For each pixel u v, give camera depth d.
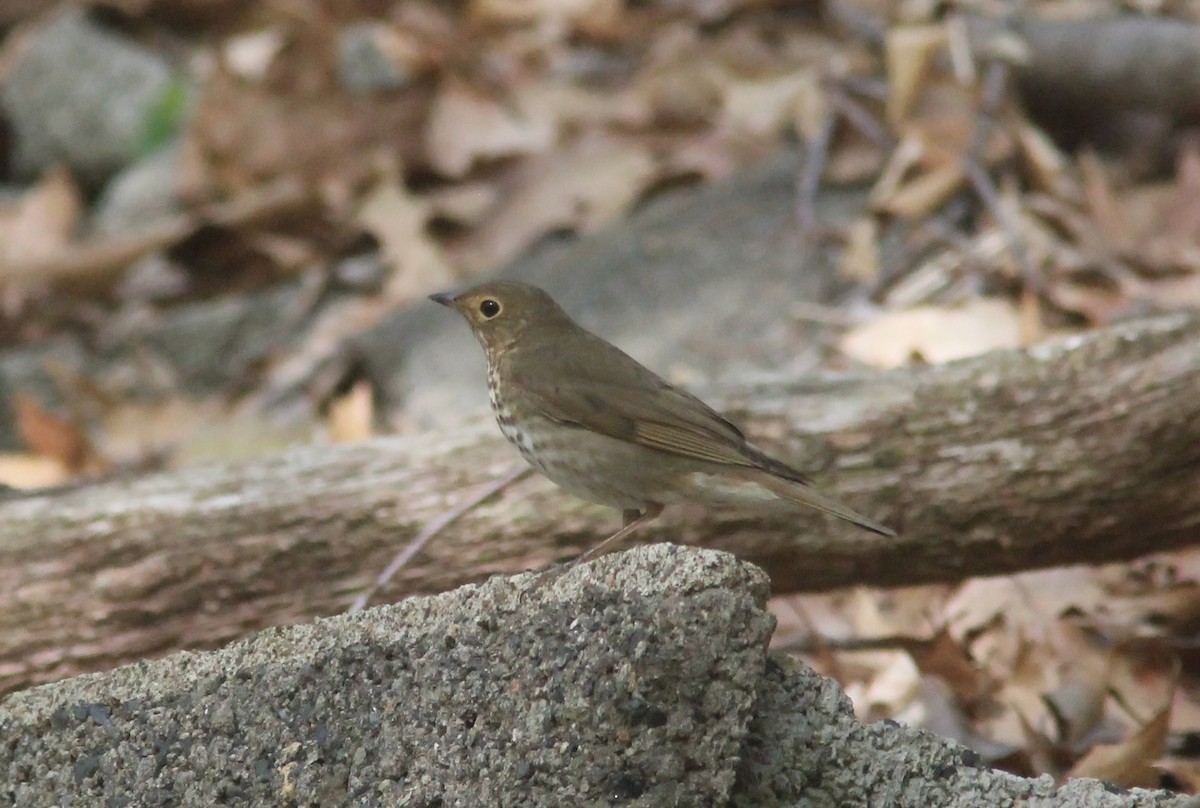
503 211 16.95
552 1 19.81
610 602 6.94
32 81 19.77
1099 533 9.92
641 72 18.22
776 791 7.10
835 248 14.91
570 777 6.72
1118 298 13.62
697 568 6.94
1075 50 15.66
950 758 7.15
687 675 6.74
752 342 14.09
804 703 7.24
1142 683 10.09
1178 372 9.72
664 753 6.70
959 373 10.02
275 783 7.11
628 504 9.05
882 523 9.90
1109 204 14.59
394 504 10.12
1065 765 9.31
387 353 15.16
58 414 16.30
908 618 11.21
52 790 7.29
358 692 7.18
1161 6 16.95
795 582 10.19
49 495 10.27
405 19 19.88
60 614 9.95
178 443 15.41
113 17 21.27
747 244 15.18
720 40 18.20
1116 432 9.74
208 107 17.61
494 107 18.08
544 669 6.89
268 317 16.75
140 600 9.98
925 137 15.09
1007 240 14.21
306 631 7.52
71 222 18.23
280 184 17.62
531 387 9.05
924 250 14.68
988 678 10.23
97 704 7.39
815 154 15.74
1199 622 10.52
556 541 10.08
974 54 15.69
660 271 15.13
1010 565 10.12
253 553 10.04
